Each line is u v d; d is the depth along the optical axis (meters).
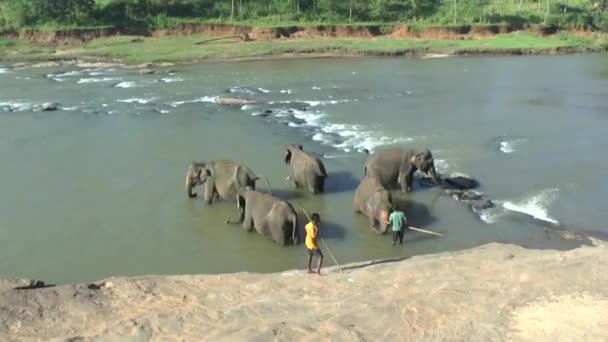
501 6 67.12
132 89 32.97
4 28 53.59
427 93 30.97
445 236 13.95
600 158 19.48
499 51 49.28
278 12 61.59
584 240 13.47
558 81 34.91
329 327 7.84
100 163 19.45
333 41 53.06
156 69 40.88
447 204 15.90
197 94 31.31
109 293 10.10
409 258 12.12
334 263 12.70
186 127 24.08
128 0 59.47
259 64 43.28
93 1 58.44
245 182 15.80
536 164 18.97
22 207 15.77
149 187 17.27
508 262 10.48
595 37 58.09
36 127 24.19
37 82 35.53
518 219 14.75
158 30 56.44
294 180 17.31
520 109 26.95
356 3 62.94
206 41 53.31
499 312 7.92
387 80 35.34
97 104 28.80
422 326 7.77
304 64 43.06
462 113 26.17
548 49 50.34
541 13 63.19
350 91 31.69
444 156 19.84
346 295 9.47
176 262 12.88
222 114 26.36
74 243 13.74
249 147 21.11
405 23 58.88
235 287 10.41
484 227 14.38
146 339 8.12
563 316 7.66
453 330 7.56
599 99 29.17
